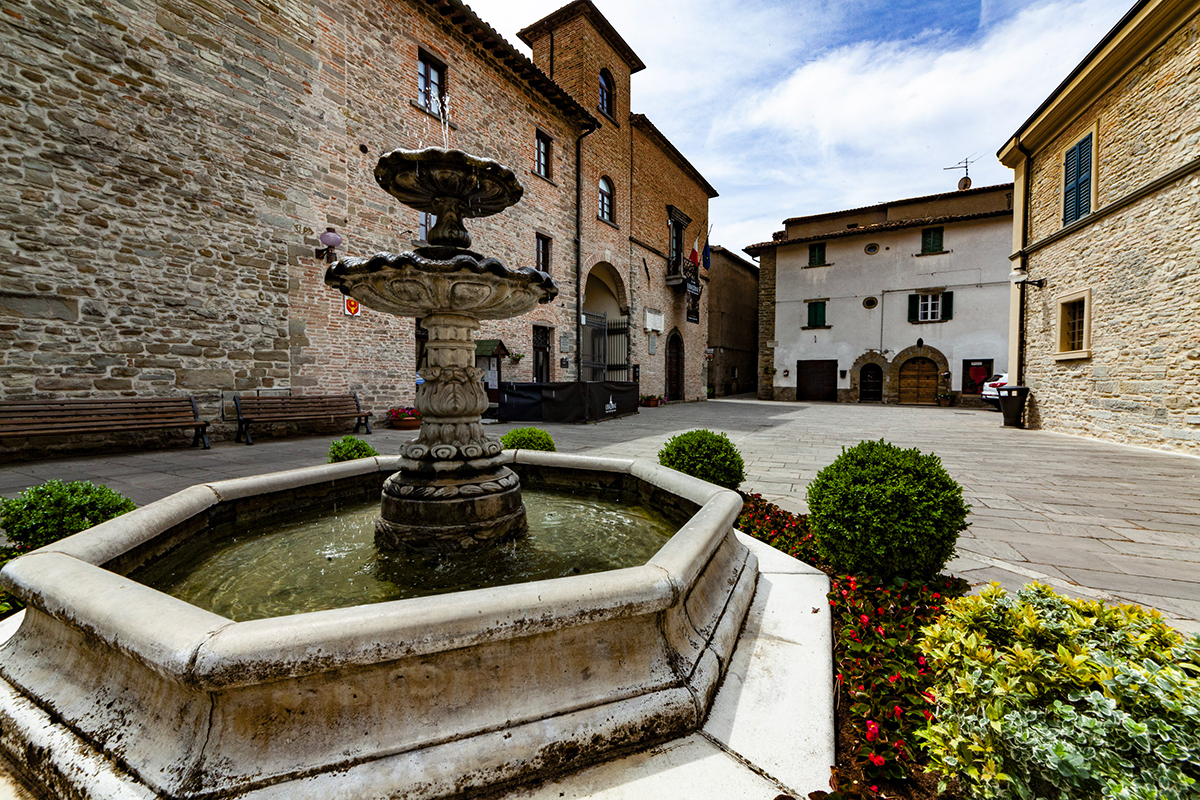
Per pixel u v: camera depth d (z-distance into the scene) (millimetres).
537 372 14516
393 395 10336
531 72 12883
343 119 9305
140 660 1206
